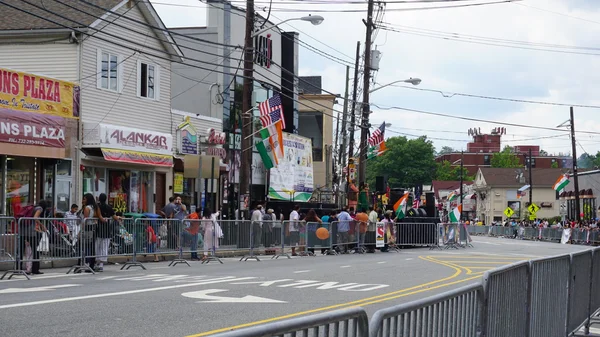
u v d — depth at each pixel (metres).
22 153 22.22
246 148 28.02
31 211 18.03
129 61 28.38
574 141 62.25
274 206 38.88
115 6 27.28
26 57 26.41
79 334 9.11
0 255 16.27
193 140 32.19
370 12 40.19
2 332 9.09
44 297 12.62
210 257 23.77
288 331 4.01
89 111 26.25
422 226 36.91
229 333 3.61
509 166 148.62
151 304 12.01
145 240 20.89
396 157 127.12
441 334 6.14
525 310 8.90
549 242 57.41
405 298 13.75
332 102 61.66
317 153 60.94
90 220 18.48
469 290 6.82
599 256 13.33
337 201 49.06
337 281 16.88
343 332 4.64
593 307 12.61
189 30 38.28
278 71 45.97
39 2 27.41
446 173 146.75
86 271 18.56
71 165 25.00
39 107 23.42
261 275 18.11
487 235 79.75
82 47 26.08
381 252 33.41
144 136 27.64
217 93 37.66
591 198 68.31
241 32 40.03
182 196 32.53
